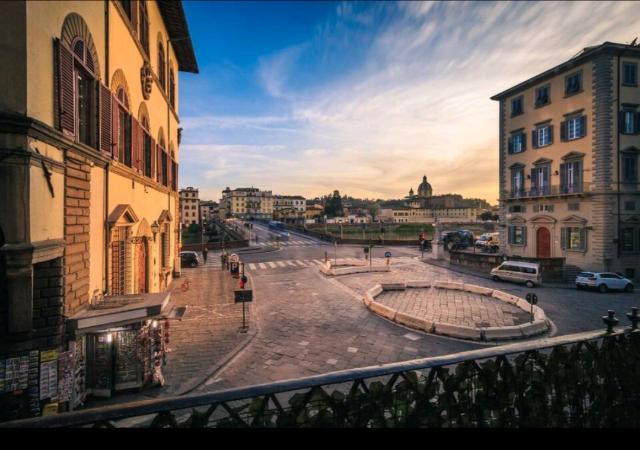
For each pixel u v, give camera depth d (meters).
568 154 25.69
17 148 4.98
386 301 16.88
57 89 6.02
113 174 9.04
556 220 26.73
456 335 11.55
